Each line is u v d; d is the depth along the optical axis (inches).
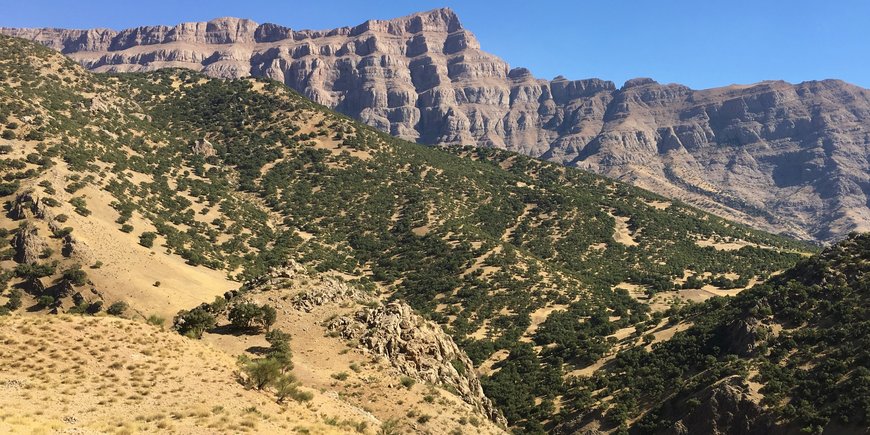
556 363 4160.9
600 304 5300.2
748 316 3735.2
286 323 2496.3
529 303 5123.0
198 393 1469.0
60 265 3671.3
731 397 3041.3
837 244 4269.2
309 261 5433.1
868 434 2561.5
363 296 2945.4
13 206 4005.9
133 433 1161.4
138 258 4057.6
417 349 2517.2
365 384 2113.7
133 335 1692.9
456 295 5162.4
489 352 4328.3
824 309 3582.7
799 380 3078.2
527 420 3523.6
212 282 4308.6
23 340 1491.1
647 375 3742.6
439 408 2096.5
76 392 1317.7
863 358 3004.4
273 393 1676.9
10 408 1152.8
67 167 4832.7
